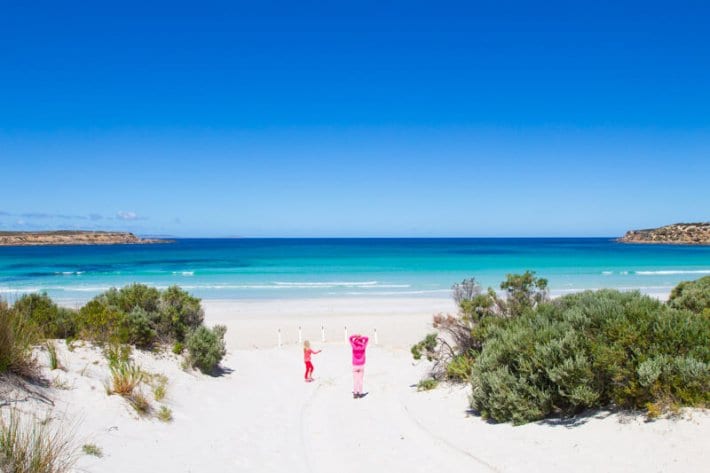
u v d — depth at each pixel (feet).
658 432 18.72
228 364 47.06
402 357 59.00
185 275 165.27
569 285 130.72
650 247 412.77
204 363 39.29
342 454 23.63
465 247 430.20
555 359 24.20
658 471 16.11
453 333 41.75
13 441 13.07
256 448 23.24
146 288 45.55
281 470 20.56
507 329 31.12
